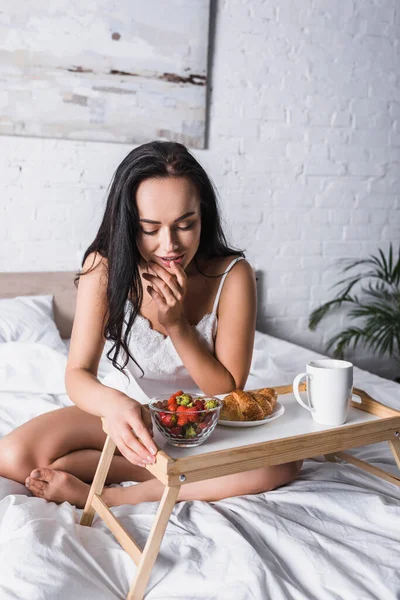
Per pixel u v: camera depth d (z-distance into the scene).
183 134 2.93
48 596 0.83
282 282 3.29
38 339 2.35
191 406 0.96
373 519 1.10
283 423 1.05
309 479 1.28
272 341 2.76
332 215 3.36
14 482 1.21
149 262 1.17
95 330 1.24
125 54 2.76
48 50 2.63
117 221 1.13
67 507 1.12
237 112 3.07
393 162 3.46
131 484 1.29
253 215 3.18
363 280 3.49
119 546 1.02
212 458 0.90
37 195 2.73
